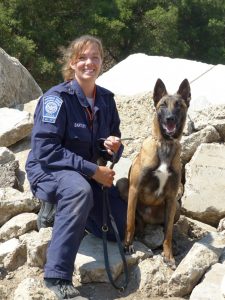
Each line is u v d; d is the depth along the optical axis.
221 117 3.64
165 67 5.04
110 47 14.16
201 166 3.21
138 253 2.61
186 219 2.98
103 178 2.48
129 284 2.49
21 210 2.94
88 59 2.58
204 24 16.47
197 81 4.71
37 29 12.39
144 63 5.16
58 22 13.03
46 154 2.47
